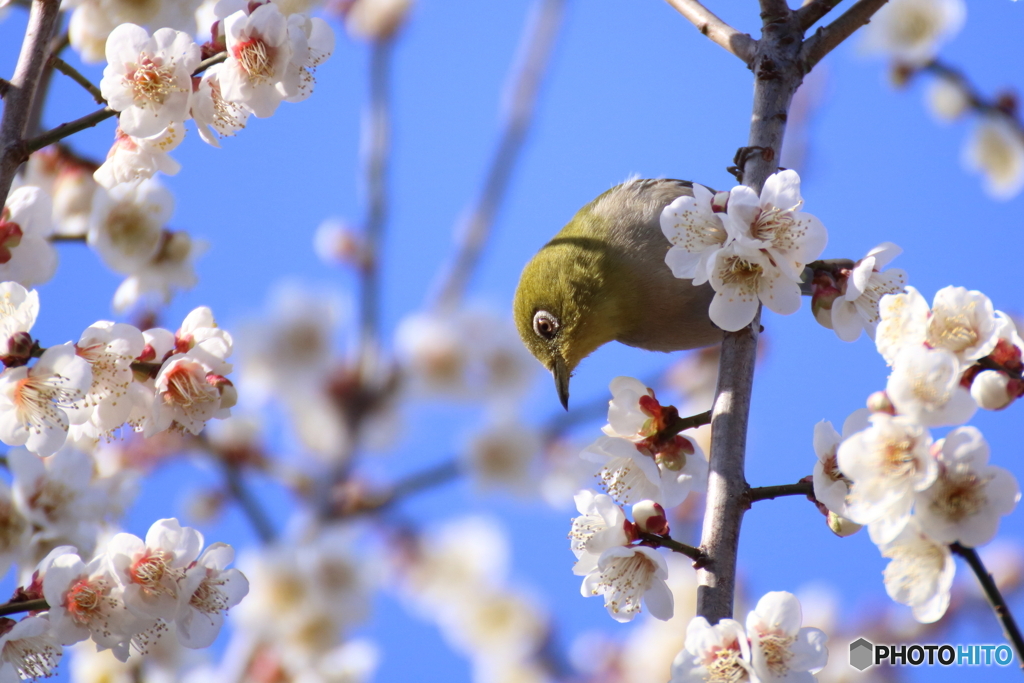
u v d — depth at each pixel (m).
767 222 6.86
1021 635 5.50
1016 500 5.55
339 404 13.38
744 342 7.33
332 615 11.83
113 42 7.18
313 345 13.48
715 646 6.06
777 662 6.05
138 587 6.71
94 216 9.76
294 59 7.32
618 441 7.36
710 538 6.62
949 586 5.58
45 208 7.31
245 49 7.24
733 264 7.00
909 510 5.51
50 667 6.83
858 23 8.40
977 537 5.54
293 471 12.85
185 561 6.84
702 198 7.14
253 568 11.81
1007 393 5.61
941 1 13.00
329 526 12.40
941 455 5.63
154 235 9.91
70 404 6.61
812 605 12.20
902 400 5.59
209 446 12.55
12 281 6.99
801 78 8.32
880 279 7.70
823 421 6.47
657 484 7.18
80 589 6.70
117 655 6.65
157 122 7.18
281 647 11.93
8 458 7.63
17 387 6.42
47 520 7.62
